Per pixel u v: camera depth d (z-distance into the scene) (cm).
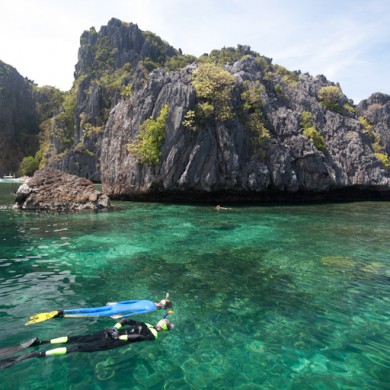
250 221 2205
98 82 9044
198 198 3516
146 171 3316
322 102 4619
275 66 5781
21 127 13112
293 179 3516
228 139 3262
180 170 3203
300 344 695
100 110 8819
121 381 564
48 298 896
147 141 3231
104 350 650
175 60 8388
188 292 962
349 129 4400
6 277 1055
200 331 739
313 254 1400
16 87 13288
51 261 1234
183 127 3184
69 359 623
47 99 14125
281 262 1277
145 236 1686
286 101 4291
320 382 573
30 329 724
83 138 8525
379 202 3872
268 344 691
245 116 3578
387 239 1709
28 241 1538
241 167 3412
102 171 3759
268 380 575
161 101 3303
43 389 538
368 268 1220
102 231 1794
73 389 541
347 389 557
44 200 2592
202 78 3416
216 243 1563
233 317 809
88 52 10906
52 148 9981
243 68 4375
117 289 973
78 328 735
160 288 990
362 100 6638
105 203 2675
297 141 3700
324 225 2106
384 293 984
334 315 834
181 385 557
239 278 1091
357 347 688
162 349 664
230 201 3566
